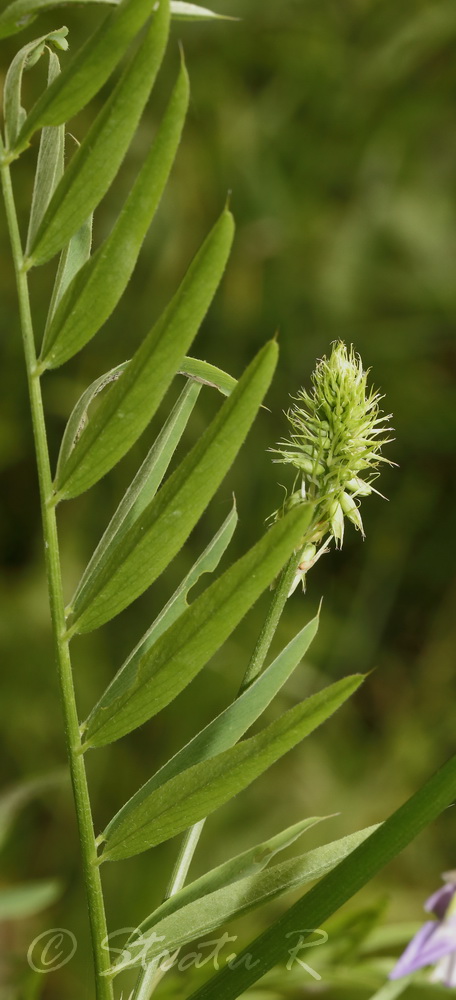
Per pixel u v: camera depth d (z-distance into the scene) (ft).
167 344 0.89
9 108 0.91
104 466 0.91
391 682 3.28
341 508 0.97
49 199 0.93
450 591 3.34
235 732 0.96
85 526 3.04
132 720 0.92
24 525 3.23
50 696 3.01
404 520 3.38
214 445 0.89
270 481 3.09
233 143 3.20
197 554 3.06
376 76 3.27
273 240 3.21
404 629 3.36
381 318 3.30
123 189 2.98
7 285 3.06
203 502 0.90
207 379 1.00
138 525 0.91
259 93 3.30
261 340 3.22
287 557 0.88
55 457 3.12
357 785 3.06
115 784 2.95
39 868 2.85
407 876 2.77
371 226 3.27
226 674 2.99
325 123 3.31
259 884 0.95
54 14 2.83
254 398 0.88
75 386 3.09
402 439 3.40
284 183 3.25
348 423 0.97
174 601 0.99
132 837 0.92
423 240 3.27
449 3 3.22
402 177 3.32
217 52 3.22
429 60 3.30
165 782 0.94
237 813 2.87
